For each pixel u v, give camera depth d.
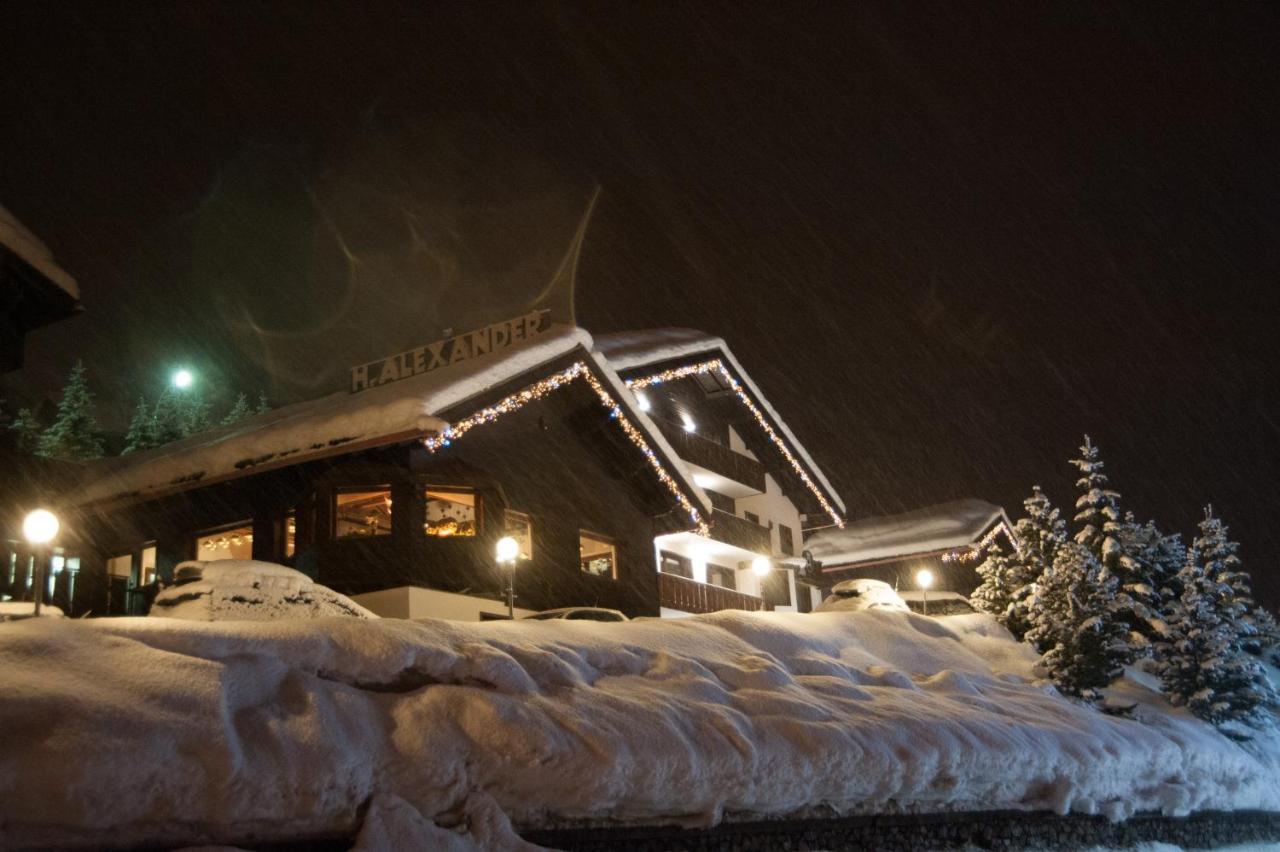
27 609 12.47
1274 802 20.50
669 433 32.31
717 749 11.40
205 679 9.02
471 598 23.05
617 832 10.70
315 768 8.84
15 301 20.50
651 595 28.50
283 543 23.53
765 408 36.28
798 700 13.41
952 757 13.79
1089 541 26.62
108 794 7.72
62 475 25.88
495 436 24.62
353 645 10.50
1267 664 26.47
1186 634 22.42
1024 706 17.38
